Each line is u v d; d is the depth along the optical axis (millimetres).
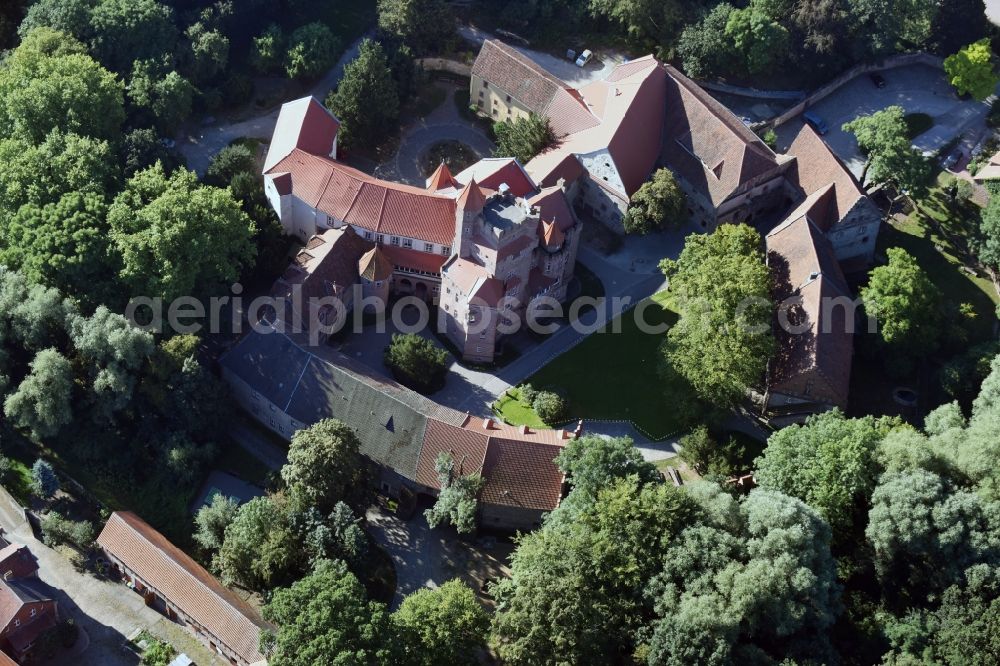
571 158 181750
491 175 170000
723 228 166625
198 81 192375
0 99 173500
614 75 192000
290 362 154875
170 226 155750
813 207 172125
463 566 145625
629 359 167375
